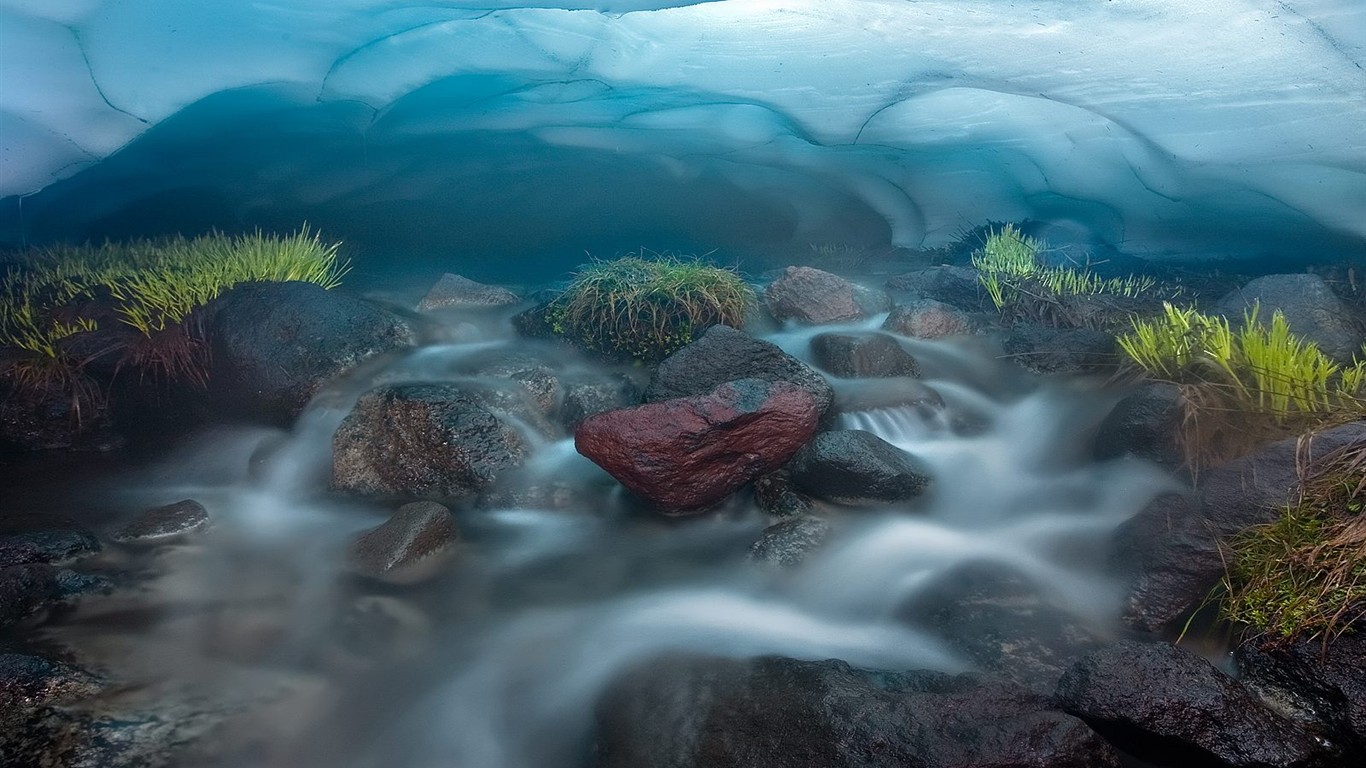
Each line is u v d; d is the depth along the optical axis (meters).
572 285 2.26
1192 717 0.96
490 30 2.76
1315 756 0.95
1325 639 1.03
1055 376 2.00
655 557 1.46
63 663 1.10
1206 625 1.17
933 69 2.58
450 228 3.53
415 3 2.55
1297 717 1.01
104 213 3.28
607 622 1.29
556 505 1.60
